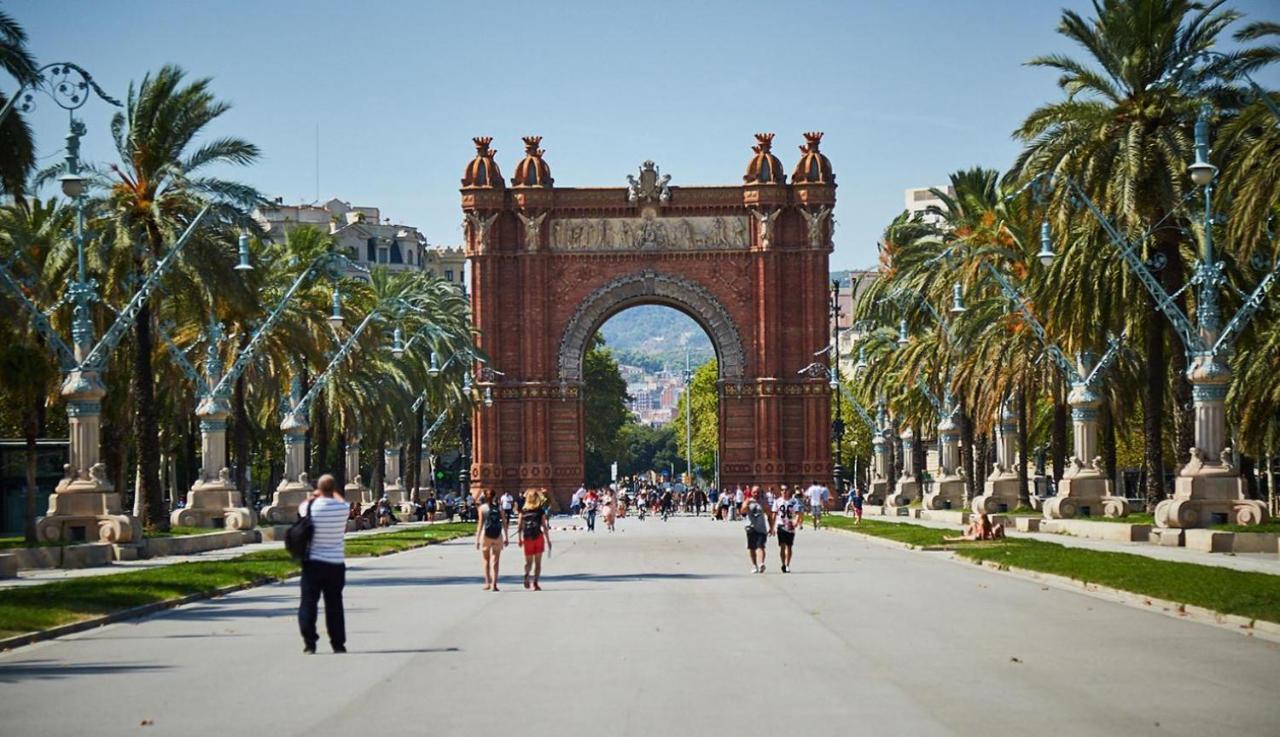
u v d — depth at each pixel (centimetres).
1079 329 6800
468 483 14412
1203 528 5822
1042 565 4844
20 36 5206
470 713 2084
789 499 5500
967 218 9312
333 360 9194
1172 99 6203
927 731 1909
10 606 3456
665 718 2030
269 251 9231
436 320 12862
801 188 13988
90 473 6138
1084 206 6381
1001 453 9325
